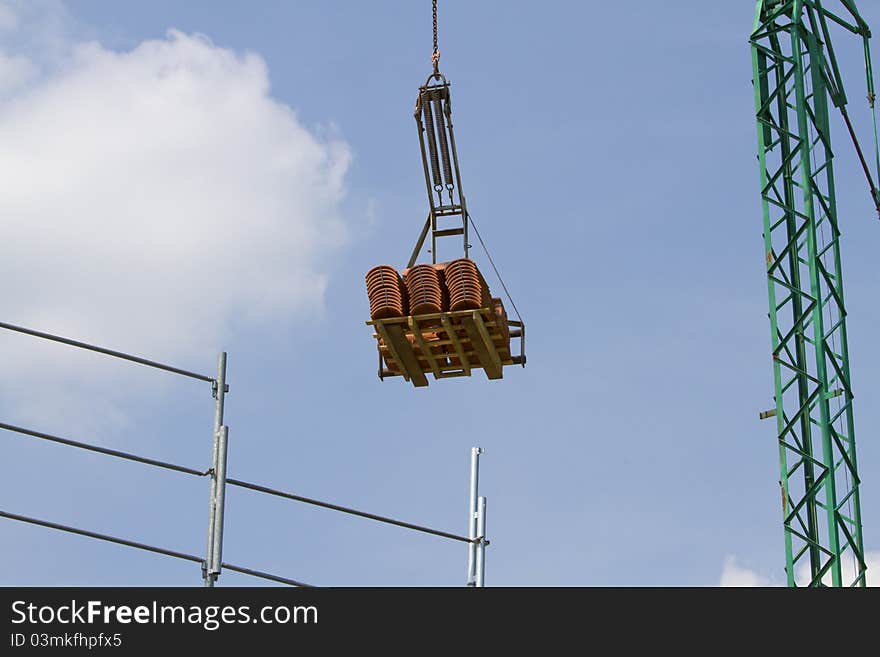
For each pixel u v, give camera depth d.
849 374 67.12
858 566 64.38
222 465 47.78
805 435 66.25
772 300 68.12
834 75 74.31
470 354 62.84
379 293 61.53
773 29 71.50
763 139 70.12
